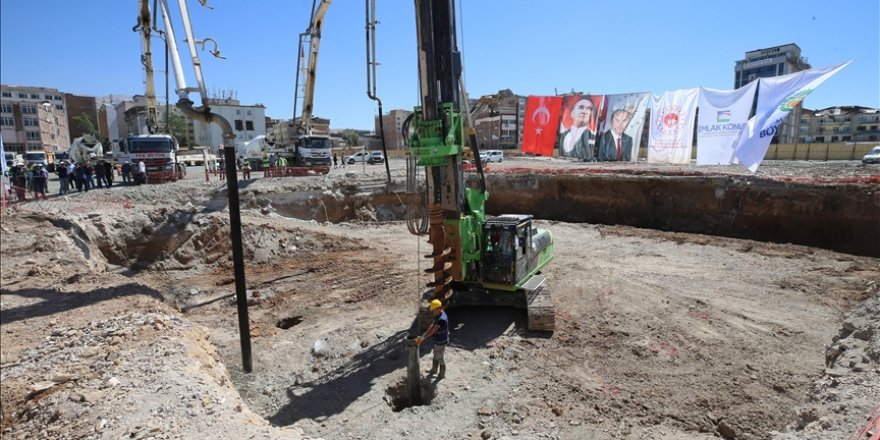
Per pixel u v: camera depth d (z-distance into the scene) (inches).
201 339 364.2
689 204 931.3
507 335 437.1
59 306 404.5
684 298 529.7
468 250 444.1
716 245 760.3
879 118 3550.7
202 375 285.3
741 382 362.6
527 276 471.5
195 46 383.9
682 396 344.5
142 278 628.4
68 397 249.6
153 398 250.2
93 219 669.3
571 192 1090.7
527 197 1144.8
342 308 517.7
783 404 335.6
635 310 496.4
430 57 397.7
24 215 655.1
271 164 1441.9
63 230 618.8
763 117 909.2
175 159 1237.1
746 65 4143.7
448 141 387.5
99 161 1112.2
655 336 435.8
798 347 417.1
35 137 3019.2
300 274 631.8
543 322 438.3
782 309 500.4
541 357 397.4
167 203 869.2
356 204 1103.6
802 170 1116.5
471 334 441.4
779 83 903.7
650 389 352.8
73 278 481.1
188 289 581.6
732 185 880.3
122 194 910.4
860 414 249.0
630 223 1005.8
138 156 1173.1
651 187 979.9
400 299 537.3
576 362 390.6
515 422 311.9
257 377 378.6
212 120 374.3
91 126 3715.6
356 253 724.0
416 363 336.2
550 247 552.4
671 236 828.6
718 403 336.8
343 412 328.5
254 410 334.3
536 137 1502.2
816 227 784.9
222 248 708.0
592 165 1359.5
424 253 724.7
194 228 721.0
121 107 4227.4
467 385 355.3
